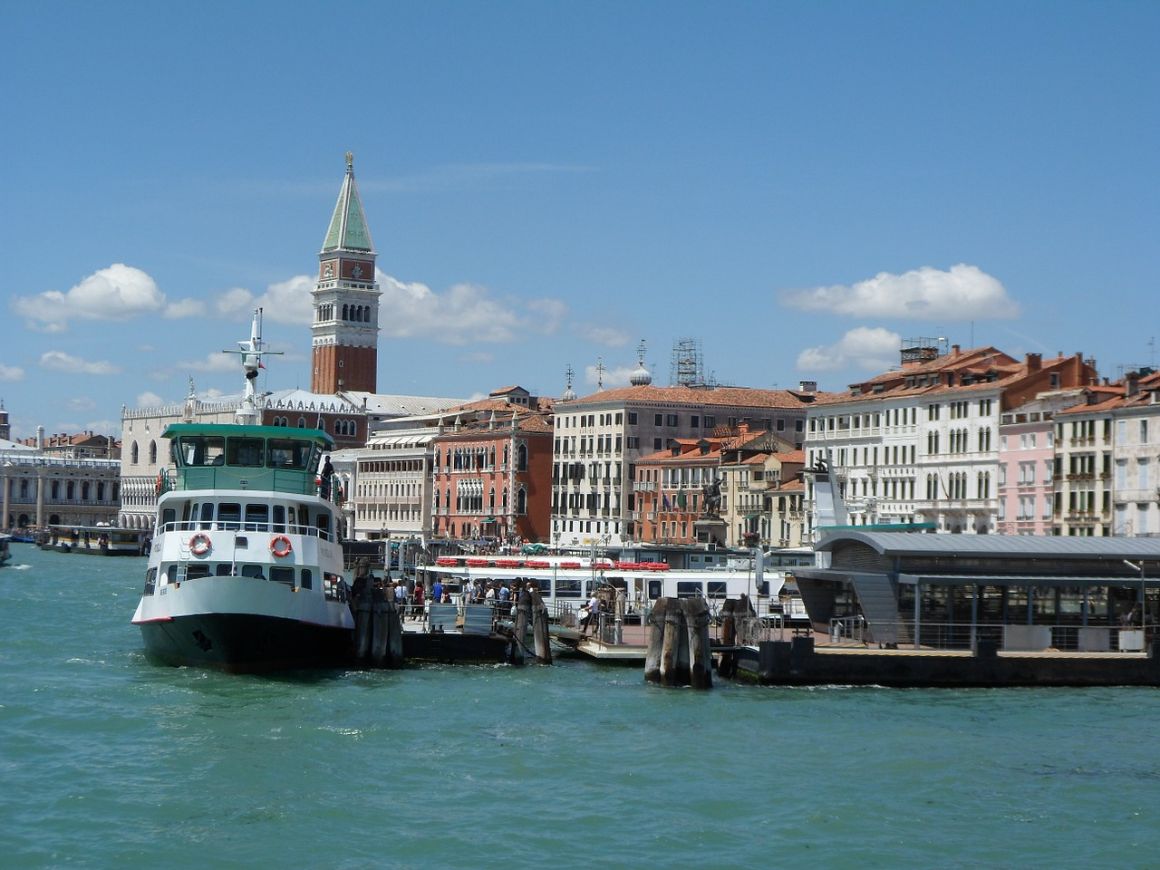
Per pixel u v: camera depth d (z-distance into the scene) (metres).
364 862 42.38
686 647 68.69
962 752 55.25
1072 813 47.53
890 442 161.75
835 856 43.28
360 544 103.00
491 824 45.78
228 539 69.94
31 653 80.88
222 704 62.88
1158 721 61.50
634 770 52.28
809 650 69.00
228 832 44.78
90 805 47.31
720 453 181.00
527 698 65.38
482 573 87.12
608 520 199.12
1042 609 73.00
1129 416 131.88
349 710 61.91
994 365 154.62
